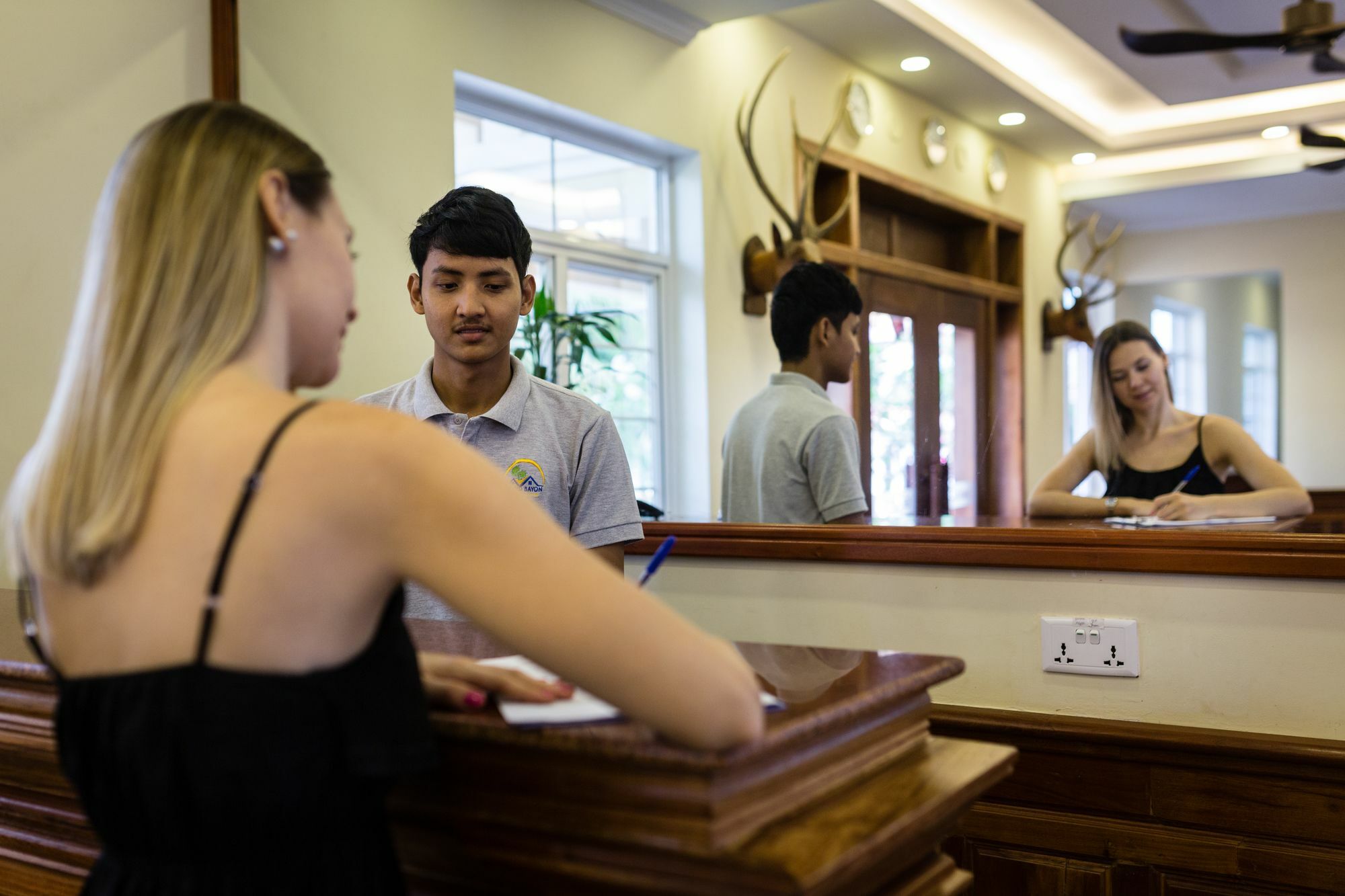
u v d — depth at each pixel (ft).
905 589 5.87
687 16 12.17
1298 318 23.81
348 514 2.22
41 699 3.62
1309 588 4.93
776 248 13.42
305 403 2.34
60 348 7.16
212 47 8.04
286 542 2.21
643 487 12.67
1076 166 21.50
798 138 14.26
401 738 2.40
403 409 5.37
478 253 5.02
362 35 9.00
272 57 8.34
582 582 2.24
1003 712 5.58
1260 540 4.99
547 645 2.22
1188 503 7.77
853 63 15.46
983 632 5.67
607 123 11.55
